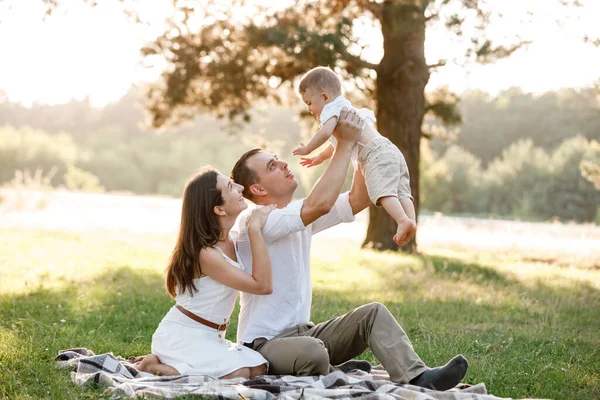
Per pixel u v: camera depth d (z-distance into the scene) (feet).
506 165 183.62
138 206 109.50
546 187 174.40
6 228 56.24
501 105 236.43
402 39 51.78
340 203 15.65
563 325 24.41
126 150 237.86
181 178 232.73
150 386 12.63
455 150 194.18
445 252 57.57
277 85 54.54
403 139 52.44
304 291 14.40
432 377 12.68
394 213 15.10
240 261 14.07
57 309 23.70
